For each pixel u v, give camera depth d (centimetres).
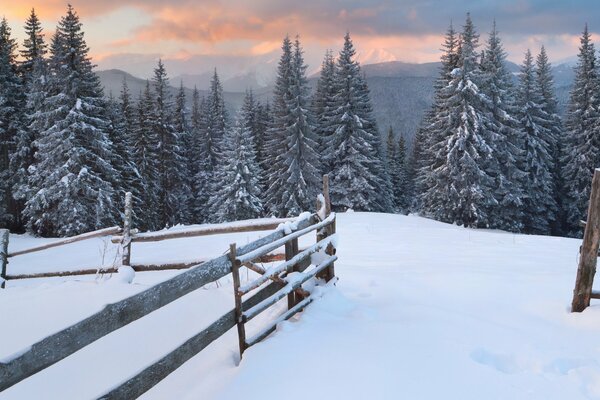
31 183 3069
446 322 465
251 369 359
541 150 3694
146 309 305
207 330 370
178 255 1200
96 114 2959
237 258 409
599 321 462
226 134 4616
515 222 3462
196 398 337
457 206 3200
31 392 358
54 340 236
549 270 760
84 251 1551
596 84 3656
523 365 378
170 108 4659
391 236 1473
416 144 6362
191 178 5056
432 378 337
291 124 3750
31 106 3048
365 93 4438
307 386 326
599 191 487
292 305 516
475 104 3231
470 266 808
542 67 4350
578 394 321
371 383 329
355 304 549
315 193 3684
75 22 2827
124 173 3434
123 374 386
